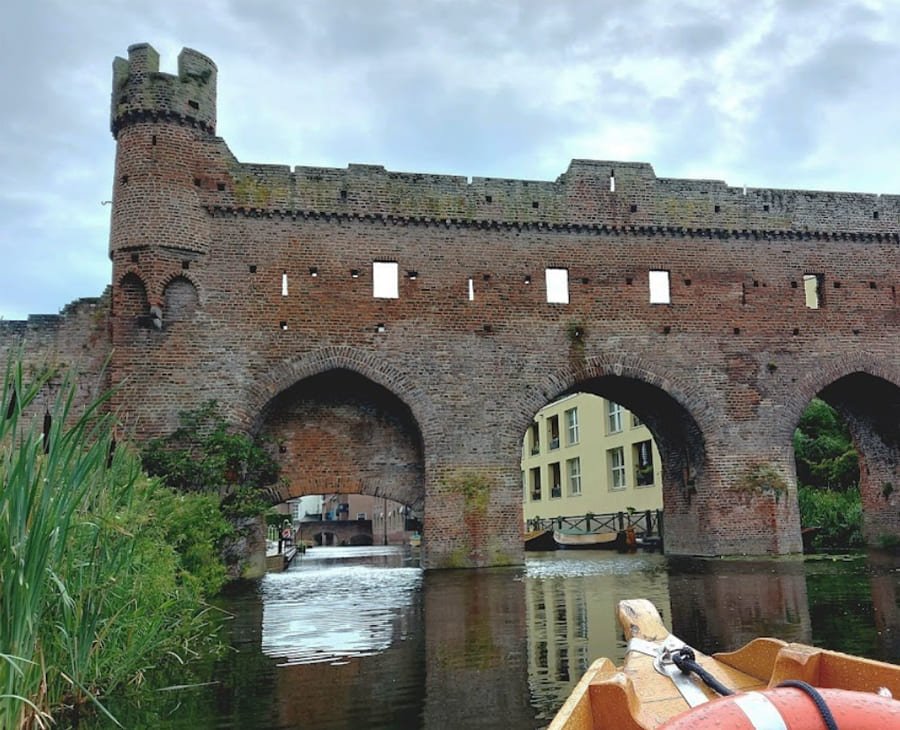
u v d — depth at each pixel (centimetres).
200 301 2227
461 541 2244
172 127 2253
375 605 1492
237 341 2230
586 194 2473
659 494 3759
